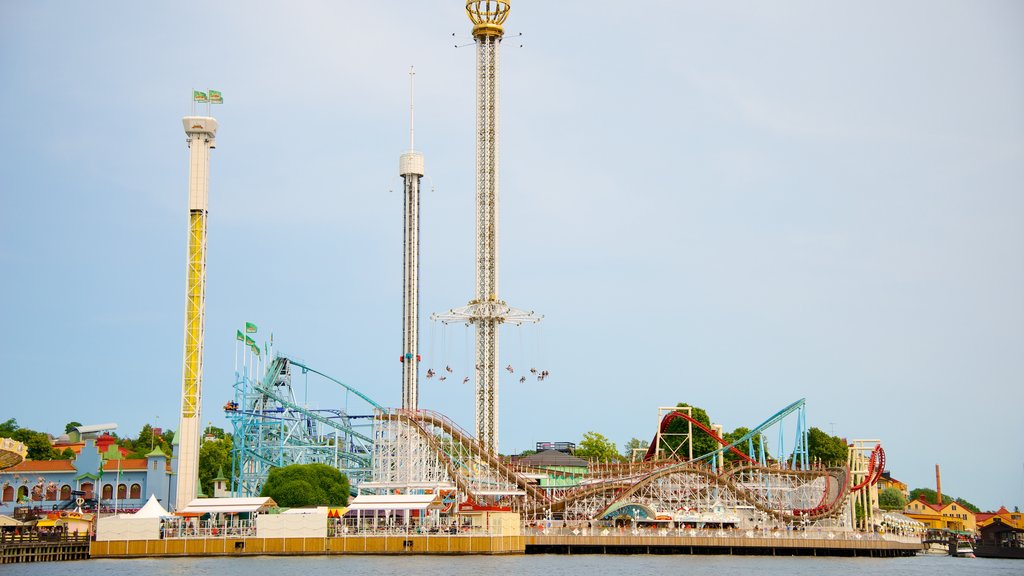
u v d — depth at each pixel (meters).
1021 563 183.88
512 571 141.50
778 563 162.75
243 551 168.12
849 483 198.25
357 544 167.88
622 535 173.00
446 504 189.75
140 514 172.75
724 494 195.38
